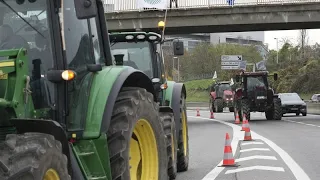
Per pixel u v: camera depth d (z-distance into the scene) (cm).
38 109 475
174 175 815
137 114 562
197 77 9562
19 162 358
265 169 982
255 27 3209
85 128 512
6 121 423
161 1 2988
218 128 2258
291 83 7088
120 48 917
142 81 631
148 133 609
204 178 895
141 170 613
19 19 490
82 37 541
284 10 2986
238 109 2881
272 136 1750
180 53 1086
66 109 490
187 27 3112
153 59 916
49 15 491
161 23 998
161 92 937
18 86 420
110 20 3036
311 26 3209
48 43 489
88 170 502
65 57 493
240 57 6388
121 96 560
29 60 480
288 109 3409
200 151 1346
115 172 520
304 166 1025
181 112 969
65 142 439
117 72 560
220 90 4375
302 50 8544
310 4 2959
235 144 1479
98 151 509
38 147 377
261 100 2798
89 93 531
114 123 532
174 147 827
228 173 947
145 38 912
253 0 3027
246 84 2820
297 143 1494
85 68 536
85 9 468
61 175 405
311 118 3092
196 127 2361
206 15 3036
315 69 6900
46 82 485
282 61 8906
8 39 487
